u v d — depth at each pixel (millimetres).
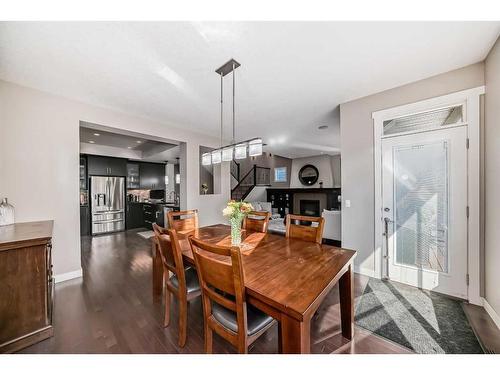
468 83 2174
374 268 2797
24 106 2502
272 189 8891
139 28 1626
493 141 1922
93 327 1787
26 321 1581
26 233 1842
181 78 2361
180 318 1561
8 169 2395
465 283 2209
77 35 1687
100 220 5688
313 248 1812
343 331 1667
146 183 7195
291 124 4102
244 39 1760
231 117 3656
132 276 2877
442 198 2355
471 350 1524
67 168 2811
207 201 4789
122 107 3166
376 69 2234
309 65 2148
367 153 2861
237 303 1123
